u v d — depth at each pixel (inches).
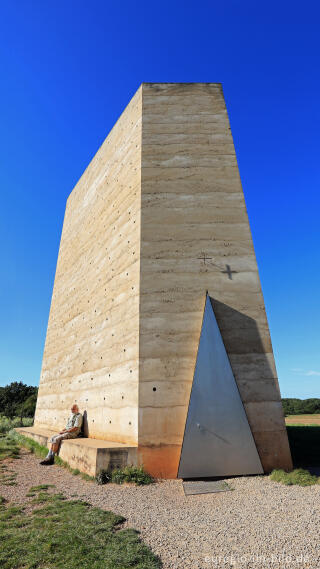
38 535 178.4
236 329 396.8
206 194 456.4
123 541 172.1
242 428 343.9
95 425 470.6
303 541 171.0
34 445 524.7
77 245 751.7
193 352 382.9
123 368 417.1
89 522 197.0
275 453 351.9
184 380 371.6
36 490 277.7
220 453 333.1
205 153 479.8
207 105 512.7
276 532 184.2
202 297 406.6
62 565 148.8
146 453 341.1
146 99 517.7
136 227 452.4
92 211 682.2
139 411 357.4
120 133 586.6
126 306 441.1
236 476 325.1
